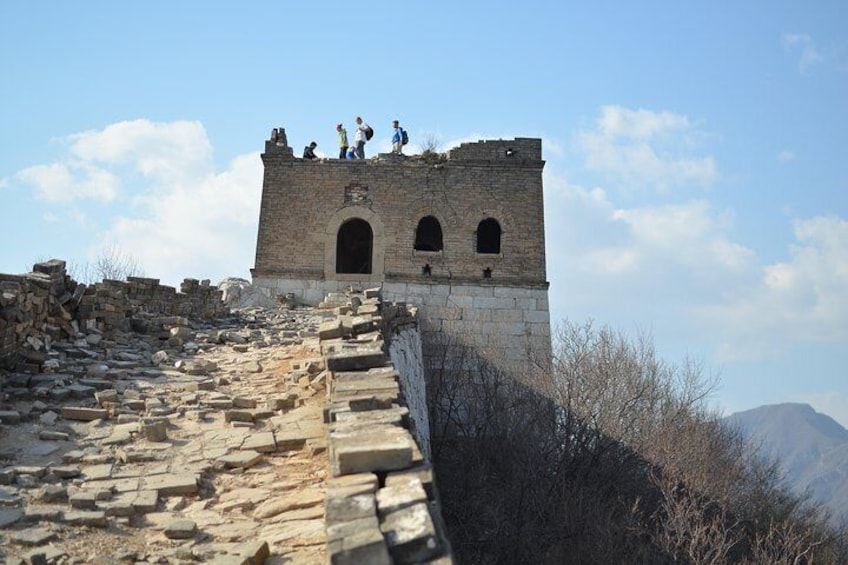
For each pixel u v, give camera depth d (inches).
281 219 1257.4
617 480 853.2
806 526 1023.0
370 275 1235.2
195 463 304.2
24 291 462.0
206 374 466.3
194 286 787.4
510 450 860.6
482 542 705.0
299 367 464.4
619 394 959.6
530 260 1240.2
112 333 579.2
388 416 258.8
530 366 1125.1
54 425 347.6
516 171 1264.8
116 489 275.1
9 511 250.1
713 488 908.0
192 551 229.9
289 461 311.0
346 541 175.0
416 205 1258.0
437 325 1206.9
